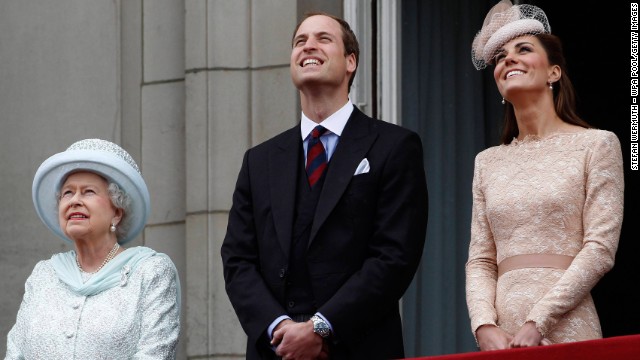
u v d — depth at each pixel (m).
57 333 23.48
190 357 29.81
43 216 24.91
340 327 22.70
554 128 23.66
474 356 20.09
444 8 31.52
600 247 22.33
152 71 31.55
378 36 30.91
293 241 23.69
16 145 32.28
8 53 32.66
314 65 24.53
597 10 33.47
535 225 22.86
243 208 24.45
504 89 23.80
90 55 32.09
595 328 22.36
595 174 22.77
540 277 22.62
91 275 24.08
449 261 30.80
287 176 24.19
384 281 23.00
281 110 30.11
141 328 23.52
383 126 24.38
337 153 24.06
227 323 29.66
